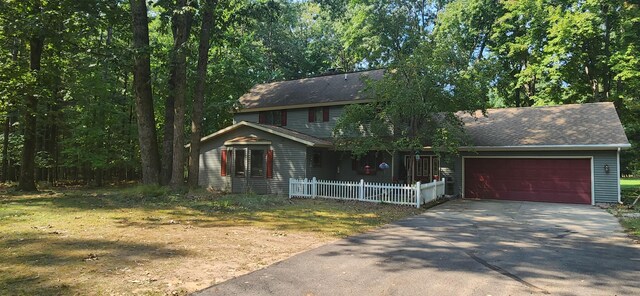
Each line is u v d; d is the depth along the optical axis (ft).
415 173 67.92
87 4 57.93
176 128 57.77
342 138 59.57
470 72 52.54
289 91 83.25
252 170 68.23
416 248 25.64
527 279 19.11
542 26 84.99
